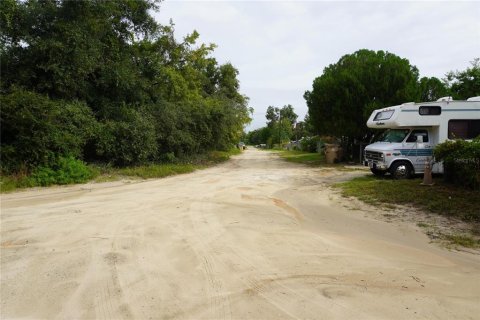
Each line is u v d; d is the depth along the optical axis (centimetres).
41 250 514
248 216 744
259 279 420
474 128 1227
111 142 1483
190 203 880
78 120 1384
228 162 2484
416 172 1276
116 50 1700
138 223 671
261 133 10062
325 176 1503
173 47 2362
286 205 874
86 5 1428
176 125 1978
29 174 1171
